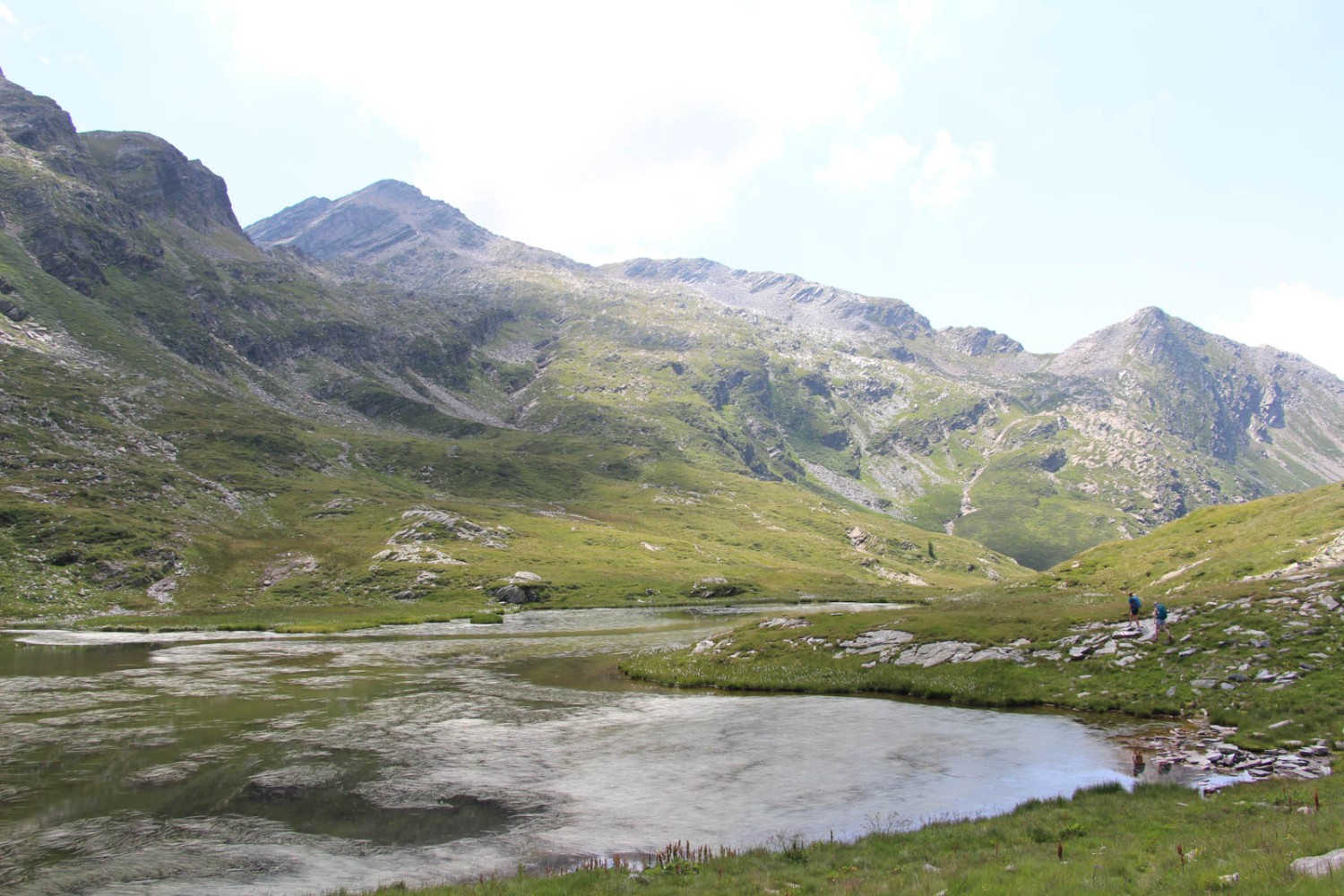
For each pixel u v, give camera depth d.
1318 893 12.73
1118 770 28.23
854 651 54.81
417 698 49.19
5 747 35.72
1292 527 67.69
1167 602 49.62
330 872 21.08
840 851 20.61
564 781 29.81
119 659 71.31
